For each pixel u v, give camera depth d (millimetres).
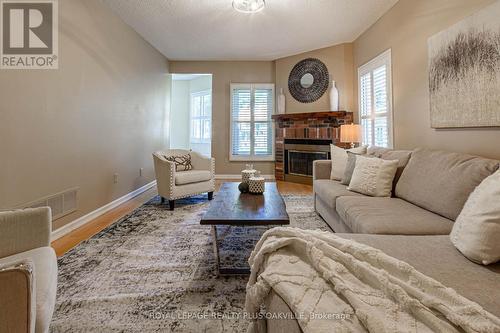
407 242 1268
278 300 861
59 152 2539
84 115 2932
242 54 5559
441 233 1500
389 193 2344
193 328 1318
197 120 7754
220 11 3631
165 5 3443
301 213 3334
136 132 4336
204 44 4949
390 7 3523
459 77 2254
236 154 6125
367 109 4312
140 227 2807
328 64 5094
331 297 792
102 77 3297
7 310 691
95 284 1705
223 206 2061
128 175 4055
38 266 1033
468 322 672
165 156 3984
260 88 6035
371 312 699
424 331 661
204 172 3963
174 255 2141
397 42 3381
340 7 3539
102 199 3316
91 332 1288
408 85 3154
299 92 5496
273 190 2695
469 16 2133
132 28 4152
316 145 5242
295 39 4691
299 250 1050
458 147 2348
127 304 1505
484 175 1509
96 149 3174
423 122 2875
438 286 819
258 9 3330
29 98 2207
